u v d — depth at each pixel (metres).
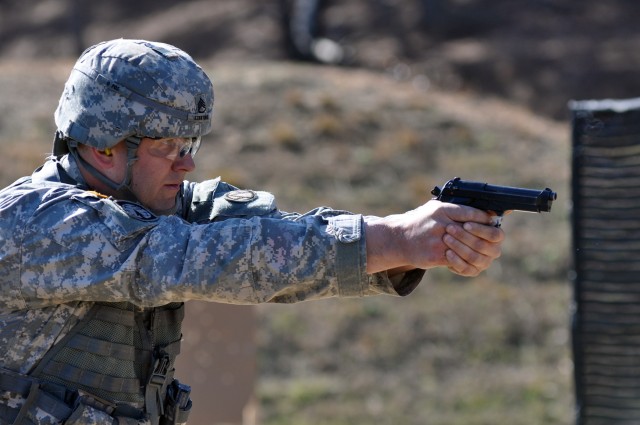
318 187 41.12
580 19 89.31
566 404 29.58
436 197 6.86
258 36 86.12
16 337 7.16
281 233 6.66
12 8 100.56
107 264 6.74
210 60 84.19
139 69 7.06
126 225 6.77
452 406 29.78
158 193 7.41
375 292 7.02
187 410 7.96
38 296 6.93
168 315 7.72
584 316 15.02
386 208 40.28
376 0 90.75
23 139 41.50
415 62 82.06
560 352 32.66
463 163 44.31
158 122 7.08
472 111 51.62
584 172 14.79
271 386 30.41
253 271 6.62
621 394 14.88
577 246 14.95
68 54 90.31
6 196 7.08
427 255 6.60
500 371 31.80
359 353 32.28
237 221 6.77
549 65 81.06
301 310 33.91
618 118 14.52
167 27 91.31
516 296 35.28
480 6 90.44
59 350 7.23
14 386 7.18
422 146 45.09
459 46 84.19
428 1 89.00
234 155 42.41
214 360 18.20
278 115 46.19
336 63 82.19
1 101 45.31
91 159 7.32
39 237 6.82
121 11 96.06
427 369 31.72
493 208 6.66
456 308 34.41
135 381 7.48
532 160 45.59
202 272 6.62
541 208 6.55
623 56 82.62
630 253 14.74
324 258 6.62
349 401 29.86
